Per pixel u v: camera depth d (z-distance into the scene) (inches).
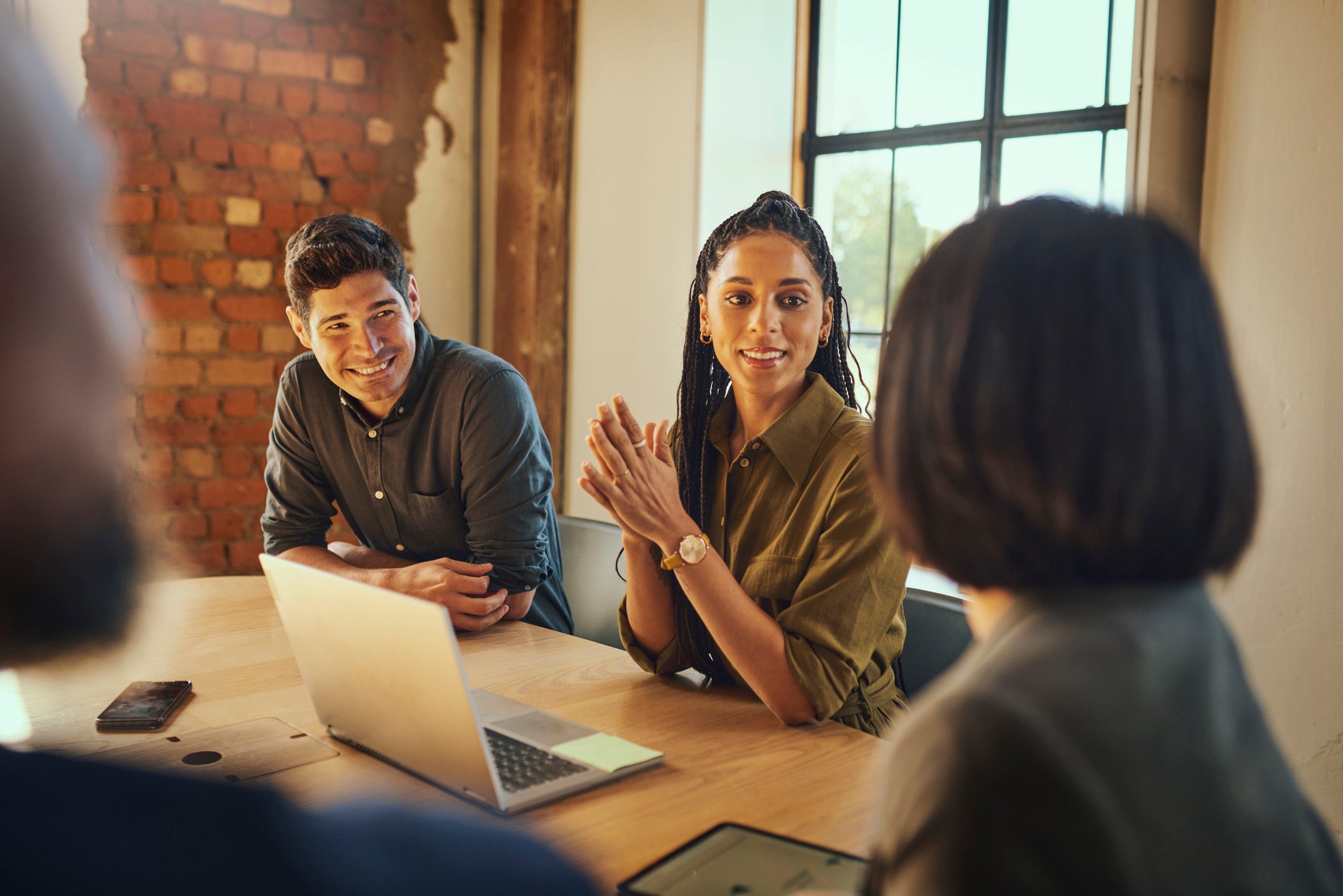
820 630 48.0
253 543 131.6
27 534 10.3
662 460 49.0
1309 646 66.5
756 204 54.5
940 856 16.5
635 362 122.8
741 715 49.1
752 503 55.1
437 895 12.4
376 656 39.4
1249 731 19.3
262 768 41.6
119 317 11.0
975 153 104.2
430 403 72.8
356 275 67.2
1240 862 17.8
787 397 55.5
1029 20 99.2
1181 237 20.0
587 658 58.4
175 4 123.2
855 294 116.4
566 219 130.8
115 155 11.2
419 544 76.1
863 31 113.6
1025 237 19.9
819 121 119.0
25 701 49.5
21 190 9.9
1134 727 17.3
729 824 36.1
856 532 49.8
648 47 119.0
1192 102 71.2
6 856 10.0
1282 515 67.2
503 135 134.6
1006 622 19.5
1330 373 64.8
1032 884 16.1
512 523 70.1
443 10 137.3
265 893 11.0
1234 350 20.2
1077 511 18.6
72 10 118.2
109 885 10.2
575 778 39.9
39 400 10.1
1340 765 65.5
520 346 134.1
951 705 17.6
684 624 53.7
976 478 19.3
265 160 129.4
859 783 41.0
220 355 128.6
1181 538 18.9
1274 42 66.8
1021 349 19.0
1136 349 18.6
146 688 50.6
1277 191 67.2
